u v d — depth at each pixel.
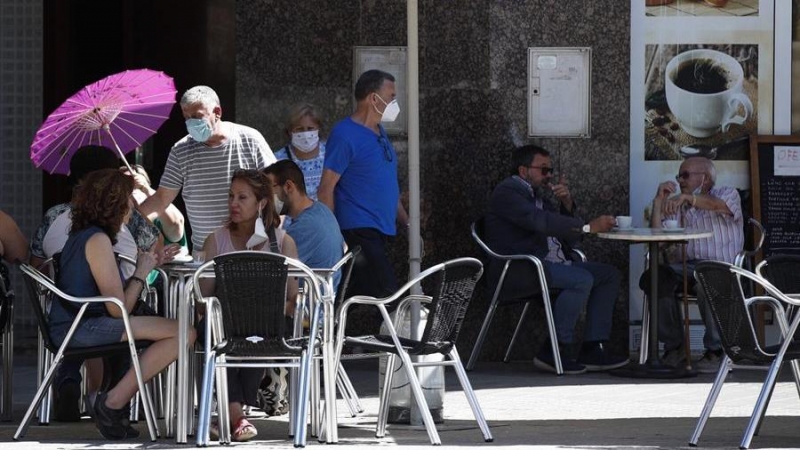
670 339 19.91
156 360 13.74
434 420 15.09
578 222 19.25
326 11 20.78
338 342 13.78
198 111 16.36
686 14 21.08
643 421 15.36
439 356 15.16
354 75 20.81
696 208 20.45
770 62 21.19
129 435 14.00
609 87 20.97
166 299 15.30
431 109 20.92
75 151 15.69
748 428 13.21
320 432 13.82
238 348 13.05
